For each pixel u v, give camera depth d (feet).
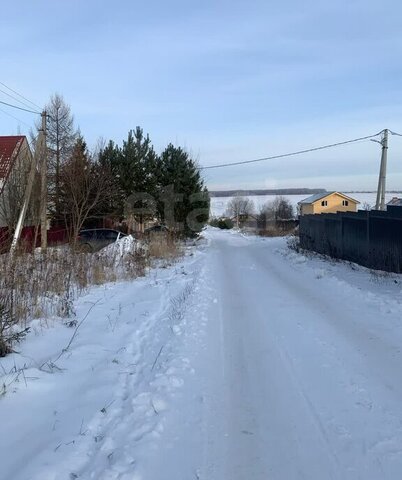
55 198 86.84
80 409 14.97
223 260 71.20
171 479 11.41
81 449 12.47
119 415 14.73
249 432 13.82
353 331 24.89
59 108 101.45
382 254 49.19
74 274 39.70
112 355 20.81
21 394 15.67
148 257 59.67
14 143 95.30
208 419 14.64
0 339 19.79
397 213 46.09
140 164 104.47
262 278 48.73
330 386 17.20
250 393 16.69
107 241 74.95
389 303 30.96
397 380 17.62
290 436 13.56
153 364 19.65
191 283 44.37
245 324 27.22
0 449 12.51
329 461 12.21
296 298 35.81
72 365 19.19
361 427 13.97
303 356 20.79
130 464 11.82
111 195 89.40
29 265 33.94
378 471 11.70
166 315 29.84
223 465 12.09
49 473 11.19
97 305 32.40
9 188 68.85
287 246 95.20
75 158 75.41
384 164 90.94
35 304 27.35
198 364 19.81
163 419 14.40
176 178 107.45
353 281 42.37
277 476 11.61
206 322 27.81
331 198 230.89
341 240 63.31
